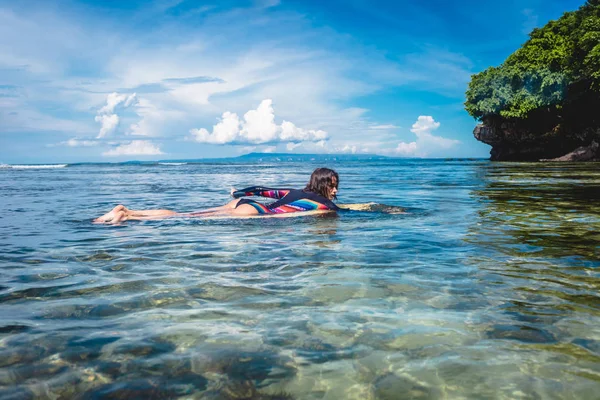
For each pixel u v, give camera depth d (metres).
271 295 2.61
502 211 6.40
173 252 3.79
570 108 44.12
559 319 2.21
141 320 2.23
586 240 4.20
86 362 1.77
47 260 3.53
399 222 5.39
